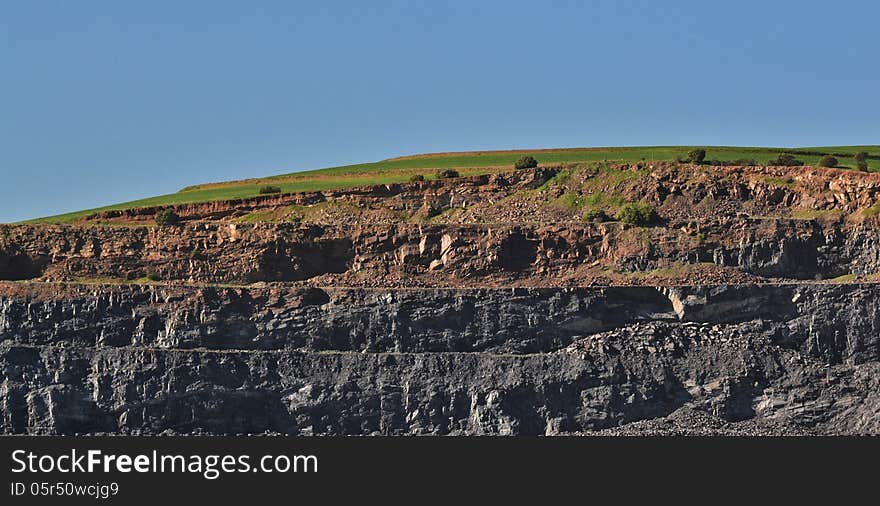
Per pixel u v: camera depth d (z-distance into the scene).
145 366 175.50
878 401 177.50
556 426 174.00
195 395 174.50
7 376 174.88
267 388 175.62
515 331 183.75
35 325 184.25
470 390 175.88
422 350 183.12
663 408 176.88
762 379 179.50
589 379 177.12
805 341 185.00
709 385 178.12
